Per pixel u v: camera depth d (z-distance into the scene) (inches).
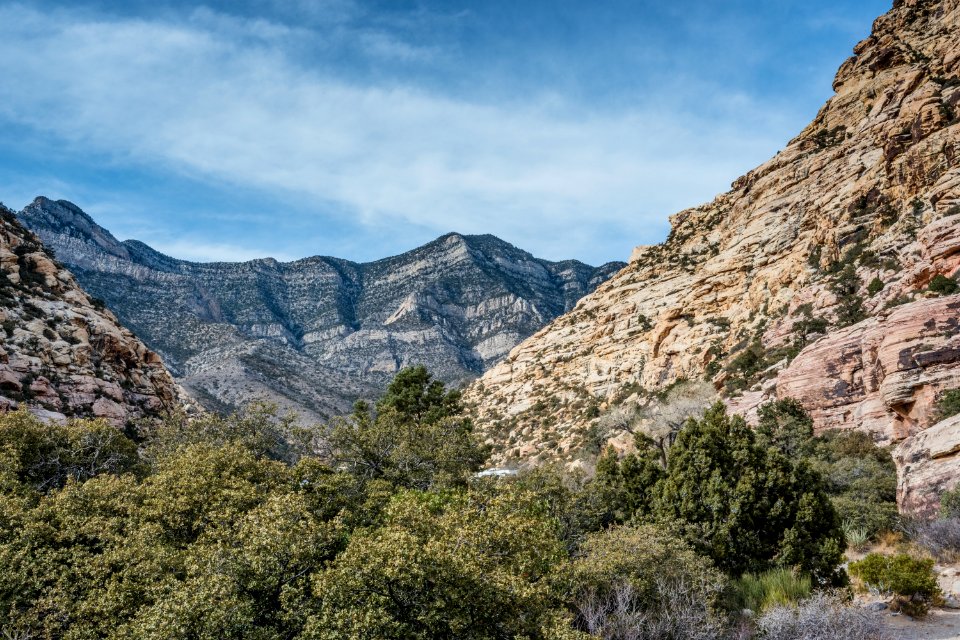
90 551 736.3
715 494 756.0
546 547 572.7
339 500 811.4
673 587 597.3
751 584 668.7
